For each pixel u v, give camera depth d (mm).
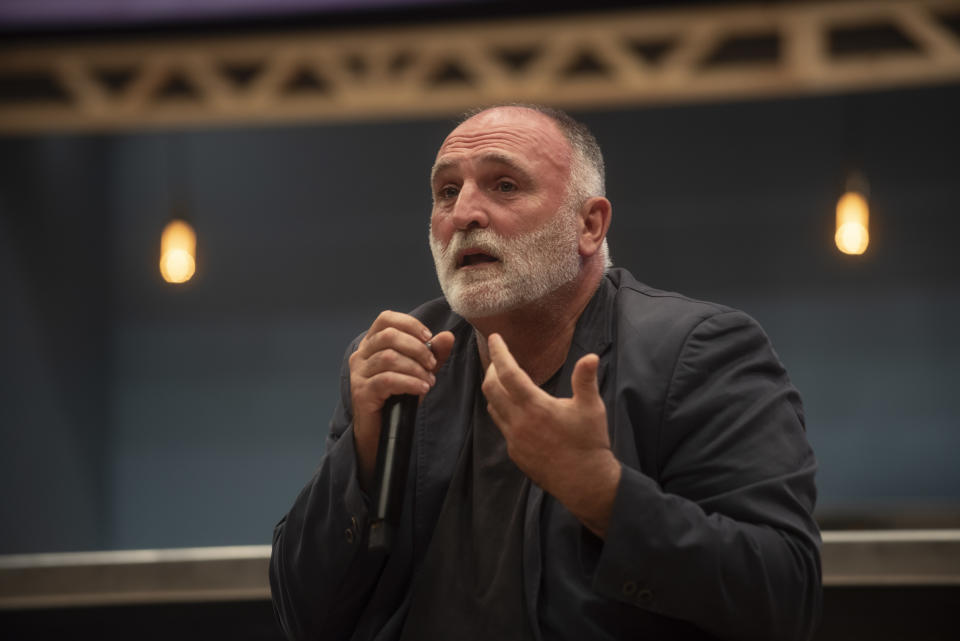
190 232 15797
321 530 3312
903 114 18406
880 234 18250
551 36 15867
